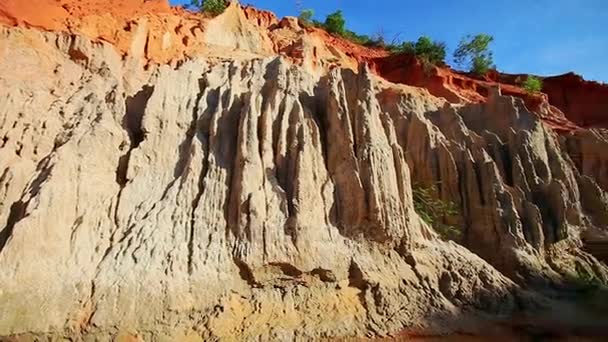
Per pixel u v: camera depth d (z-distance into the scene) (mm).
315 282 14852
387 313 14711
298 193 15664
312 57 29734
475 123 25531
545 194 21781
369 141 17266
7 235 13383
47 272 12805
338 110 18094
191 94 18828
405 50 39500
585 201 25078
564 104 41844
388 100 25469
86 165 15219
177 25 25125
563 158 26797
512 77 43156
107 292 12836
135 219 14945
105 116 16828
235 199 15508
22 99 16766
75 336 12031
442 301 15586
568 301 17172
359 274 15203
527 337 14750
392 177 17156
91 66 19594
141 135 17375
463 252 17656
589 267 20844
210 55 24531
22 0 19891
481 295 16219
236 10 29703
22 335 11602
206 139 17359
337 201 16609
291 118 17781
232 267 14359
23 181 14602
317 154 17234
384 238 16125
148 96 18578
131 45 21875
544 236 20594
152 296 13039
